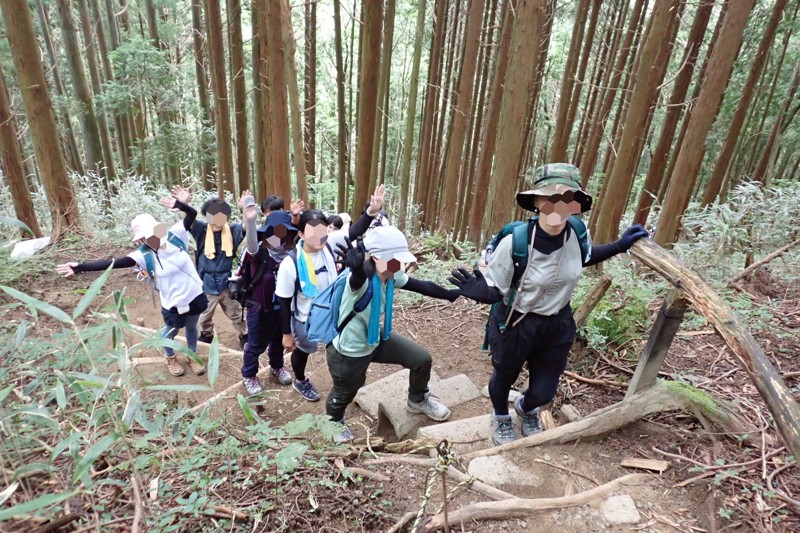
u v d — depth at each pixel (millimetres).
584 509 2012
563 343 2477
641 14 9250
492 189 5449
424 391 3201
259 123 9406
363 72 5664
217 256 4355
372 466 2277
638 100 5297
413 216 11211
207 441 2377
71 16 10117
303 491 1991
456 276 2396
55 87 13164
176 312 3873
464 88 8250
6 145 6004
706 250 4797
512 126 5094
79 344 2031
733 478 2119
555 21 13555
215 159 11719
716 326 1985
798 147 11266
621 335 3744
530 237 2213
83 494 1773
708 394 2590
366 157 6113
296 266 3352
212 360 1595
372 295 2553
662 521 1957
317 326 2826
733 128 7980
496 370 2562
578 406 3154
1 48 9641
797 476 2100
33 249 3494
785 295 4414
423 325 4906
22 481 1679
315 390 3922
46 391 1749
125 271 6059
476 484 2137
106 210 8648
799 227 4691
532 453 2416
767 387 1747
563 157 10180
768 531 1846
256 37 8922
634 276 4516
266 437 2045
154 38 12430
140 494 1606
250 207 3426
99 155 11195
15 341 1704
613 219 5910
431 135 12016
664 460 2305
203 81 11453
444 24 10461
